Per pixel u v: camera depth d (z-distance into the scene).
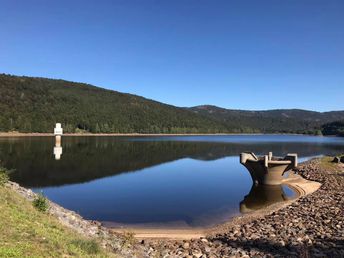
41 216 15.38
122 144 113.00
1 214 13.41
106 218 26.30
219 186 41.44
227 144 127.62
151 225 24.42
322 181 42.38
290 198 33.75
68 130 165.50
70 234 14.09
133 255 14.73
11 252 10.10
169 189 38.94
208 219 26.33
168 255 16.11
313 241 17.81
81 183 40.97
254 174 40.34
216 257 16.00
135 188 39.06
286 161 38.78
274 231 20.22
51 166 54.09
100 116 197.50
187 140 154.00
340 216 22.91
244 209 29.64
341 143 155.88
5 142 102.75
